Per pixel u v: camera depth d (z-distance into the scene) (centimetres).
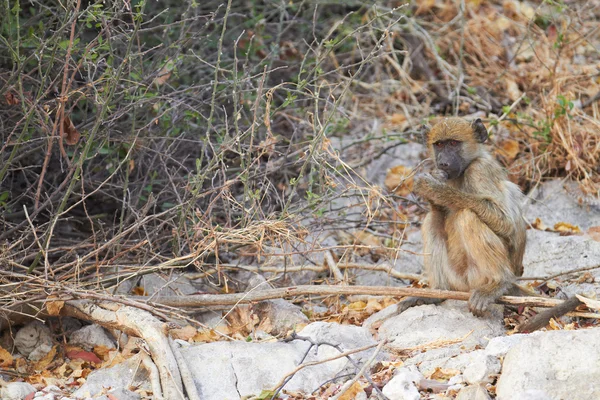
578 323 1068
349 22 1809
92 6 1076
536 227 1426
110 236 1293
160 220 1268
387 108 1762
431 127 1223
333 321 1173
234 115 1164
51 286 999
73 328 1135
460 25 1867
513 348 873
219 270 1112
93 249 1184
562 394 814
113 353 1054
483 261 1095
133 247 1109
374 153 1625
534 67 1734
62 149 1062
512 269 1144
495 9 1916
